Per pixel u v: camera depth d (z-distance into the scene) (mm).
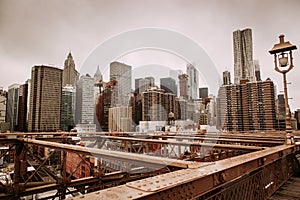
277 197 4453
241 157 3234
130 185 1557
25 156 6516
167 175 1913
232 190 2699
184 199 1716
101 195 1326
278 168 5230
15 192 5492
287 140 6180
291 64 6629
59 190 5750
